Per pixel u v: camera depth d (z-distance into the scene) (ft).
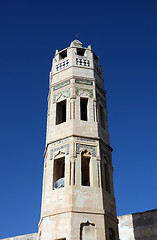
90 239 80.89
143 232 117.60
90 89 112.78
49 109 119.96
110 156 105.50
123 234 121.29
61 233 81.30
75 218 82.58
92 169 94.17
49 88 125.49
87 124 103.24
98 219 84.48
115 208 93.97
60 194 88.69
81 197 87.15
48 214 86.53
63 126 103.04
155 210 119.14
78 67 117.70
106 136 107.86
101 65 130.41
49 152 100.58
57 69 122.31
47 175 96.43
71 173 90.89
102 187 92.38
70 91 110.22
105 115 114.93
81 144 97.76
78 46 126.82
